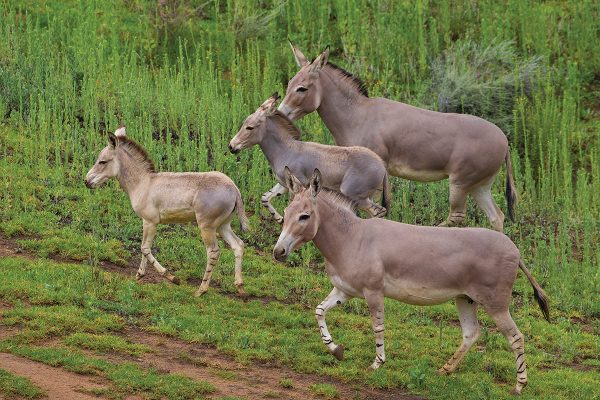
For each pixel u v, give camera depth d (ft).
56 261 141.90
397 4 234.79
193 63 223.92
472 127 147.84
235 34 229.04
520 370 114.62
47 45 210.38
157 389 104.27
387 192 141.59
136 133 180.34
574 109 204.54
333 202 114.73
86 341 114.42
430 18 226.58
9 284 127.65
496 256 111.55
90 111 188.55
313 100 147.84
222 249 155.33
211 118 189.26
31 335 113.91
